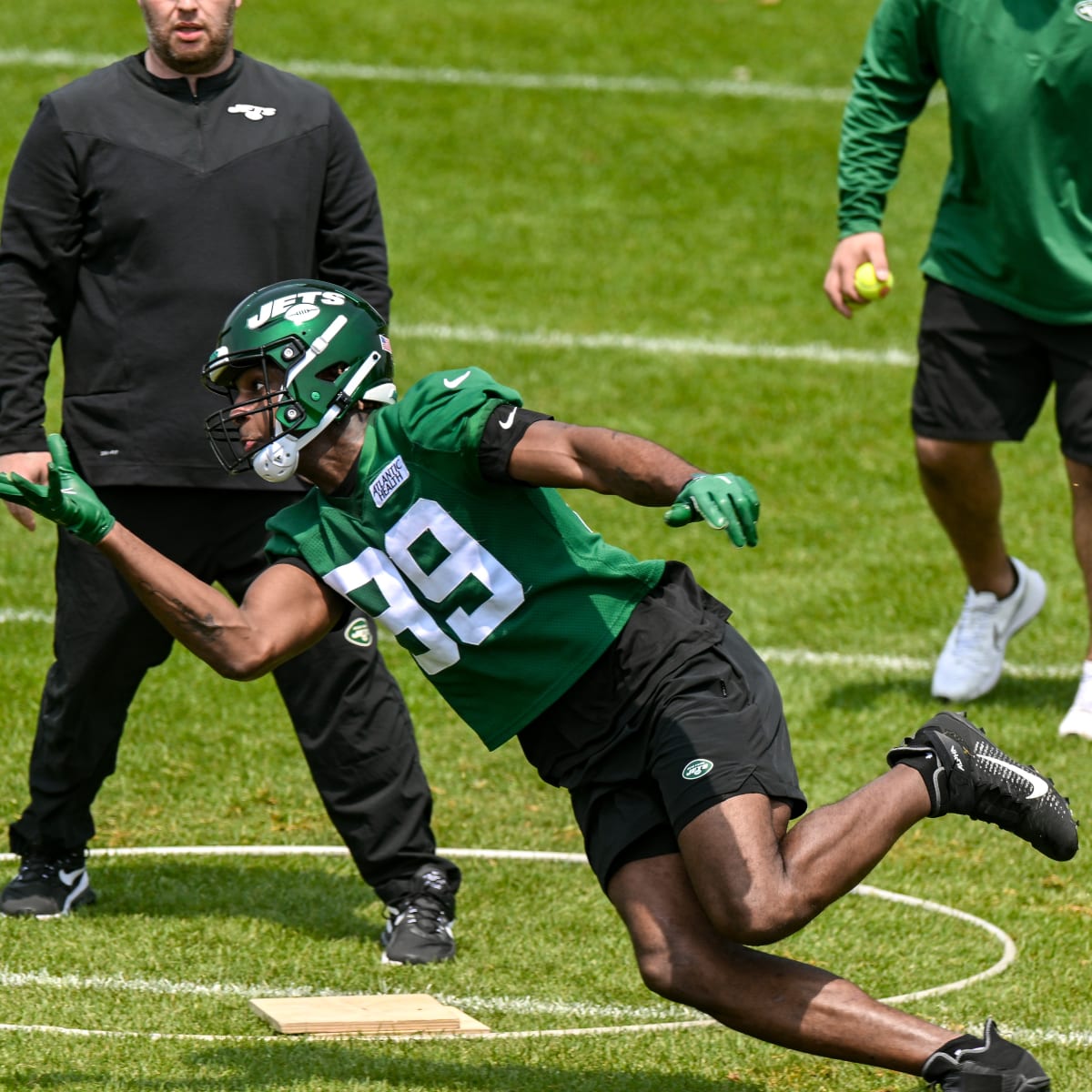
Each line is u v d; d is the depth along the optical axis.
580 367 39.62
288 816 22.81
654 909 13.75
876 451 36.47
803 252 45.84
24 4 57.34
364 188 19.28
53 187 18.44
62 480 13.16
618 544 32.41
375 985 17.72
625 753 14.20
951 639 26.58
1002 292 24.48
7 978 17.59
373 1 59.22
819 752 24.61
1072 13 23.12
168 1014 16.66
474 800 23.39
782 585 30.94
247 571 19.00
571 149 50.56
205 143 18.58
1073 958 18.28
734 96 54.03
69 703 18.97
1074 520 24.88
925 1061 13.19
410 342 40.25
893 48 24.94
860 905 19.84
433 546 14.03
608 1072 15.12
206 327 18.52
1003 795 14.05
